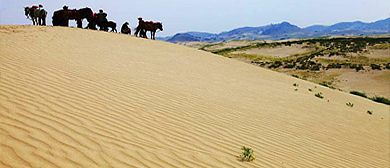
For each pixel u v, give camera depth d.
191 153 4.41
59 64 8.71
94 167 3.41
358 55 51.62
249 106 8.73
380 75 37.59
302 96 12.73
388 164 6.22
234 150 4.92
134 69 10.48
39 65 8.05
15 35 13.27
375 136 8.63
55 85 6.53
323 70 43.75
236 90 10.89
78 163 3.43
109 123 4.95
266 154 5.07
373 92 31.72
